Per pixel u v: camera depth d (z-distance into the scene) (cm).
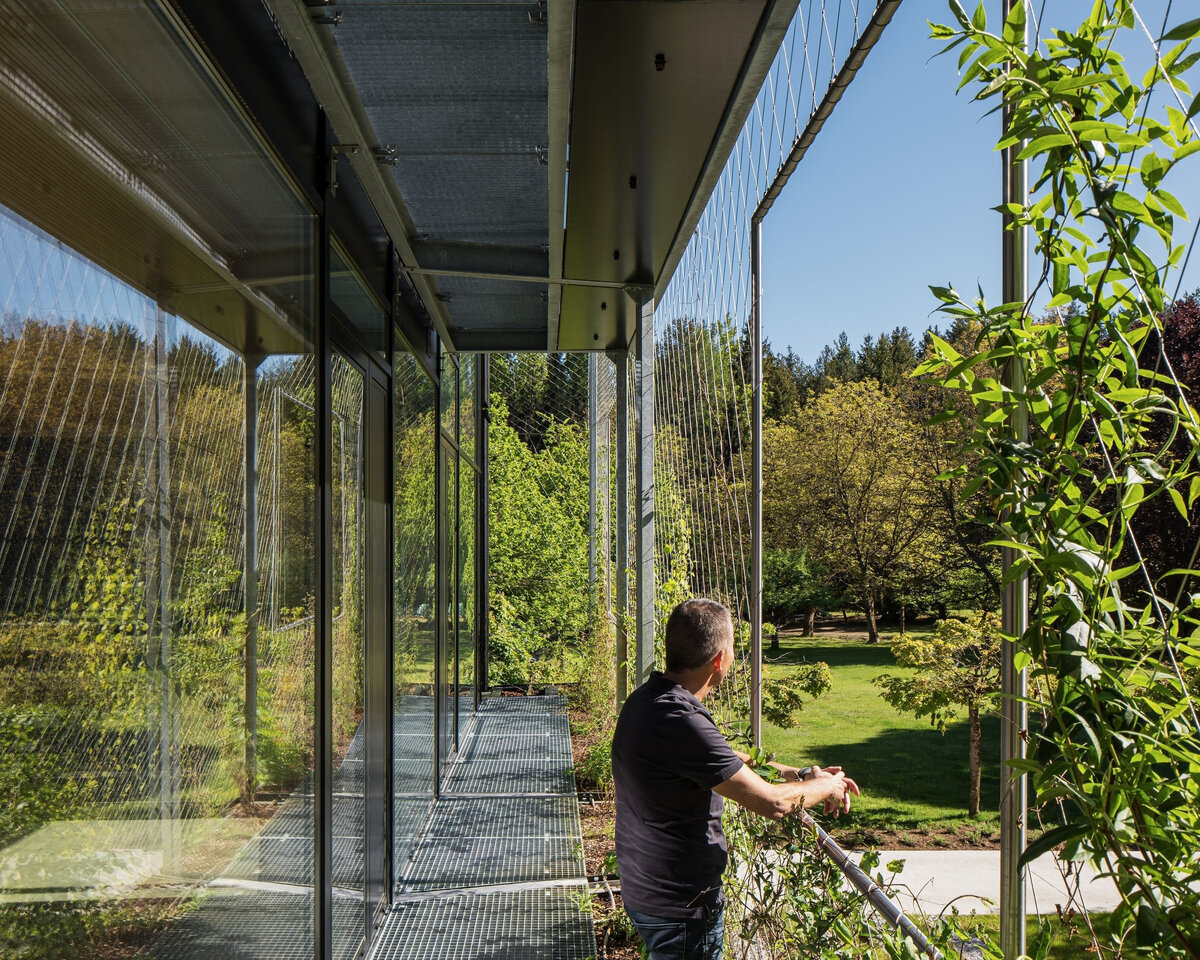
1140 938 94
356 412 375
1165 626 100
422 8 230
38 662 125
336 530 335
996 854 680
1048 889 400
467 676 874
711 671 255
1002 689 124
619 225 379
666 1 203
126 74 153
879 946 192
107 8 147
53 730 128
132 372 156
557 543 1102
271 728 237
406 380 520
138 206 158
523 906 434
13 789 118
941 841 764
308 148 276
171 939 170
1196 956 92
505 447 1116
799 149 246
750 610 322
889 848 746
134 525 157
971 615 781
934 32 122
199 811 186
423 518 589
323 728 286
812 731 1336
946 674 777
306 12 232
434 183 371
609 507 946
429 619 607
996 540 113
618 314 568
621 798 253
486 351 686
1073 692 103
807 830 239
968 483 121
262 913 227
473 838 534
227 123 207
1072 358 111
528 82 276
